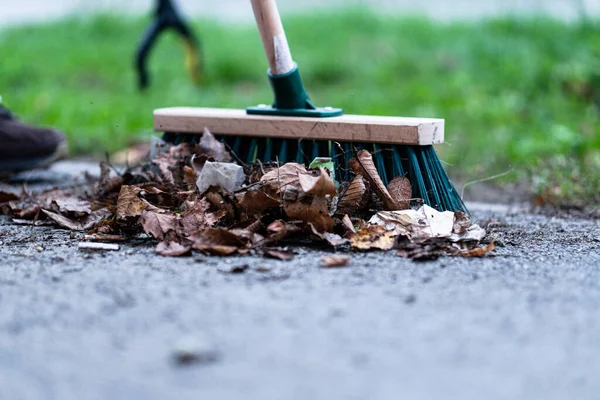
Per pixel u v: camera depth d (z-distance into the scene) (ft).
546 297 7.09
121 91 25.00
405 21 33.83
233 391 5.22
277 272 7.80
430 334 6.17
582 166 14.73
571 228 10.82
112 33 34.78
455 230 9.24
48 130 14.24
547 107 21.48
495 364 5.65
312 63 27.43
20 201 11.34
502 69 24.62
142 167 11.46
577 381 5.40
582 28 26.40
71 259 8.34
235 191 9.48
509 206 13.17
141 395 5.16
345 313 6.59
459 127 19.81
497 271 7.97
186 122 11.18
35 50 30.91
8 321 6.42
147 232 9.04
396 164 10.11
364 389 5.25
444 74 25.86
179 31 18.53
